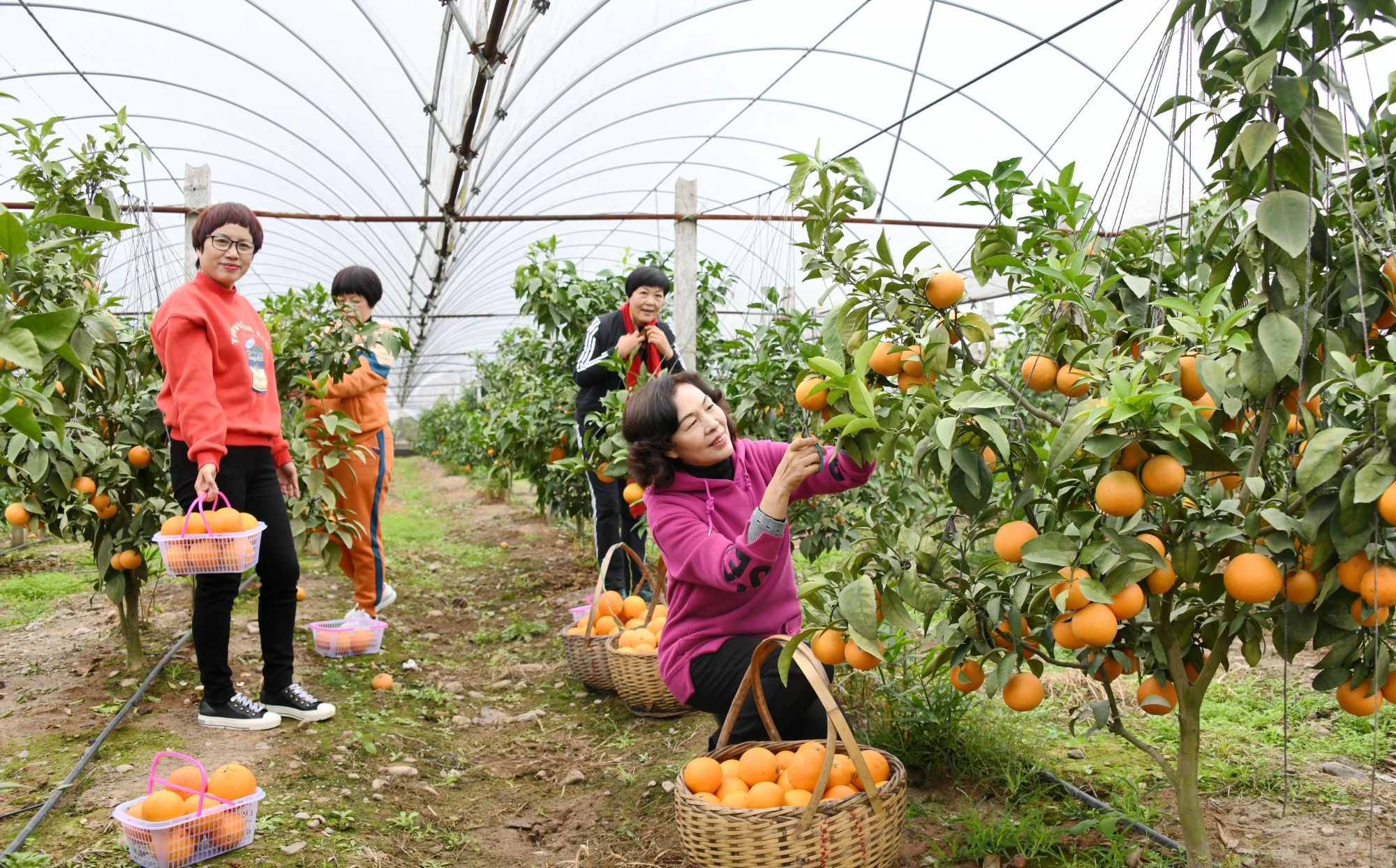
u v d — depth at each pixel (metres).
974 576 2.03
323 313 4.57
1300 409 1.79
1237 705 3.28
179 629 4.55
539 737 3.61
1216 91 1.82
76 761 2.96
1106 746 3.02
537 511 11.12
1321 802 2.56
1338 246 1.79
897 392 1.95
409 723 3.65
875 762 2.25
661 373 4.64
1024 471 1.86
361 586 4.86
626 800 2.96
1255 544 1.73
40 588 5.48
